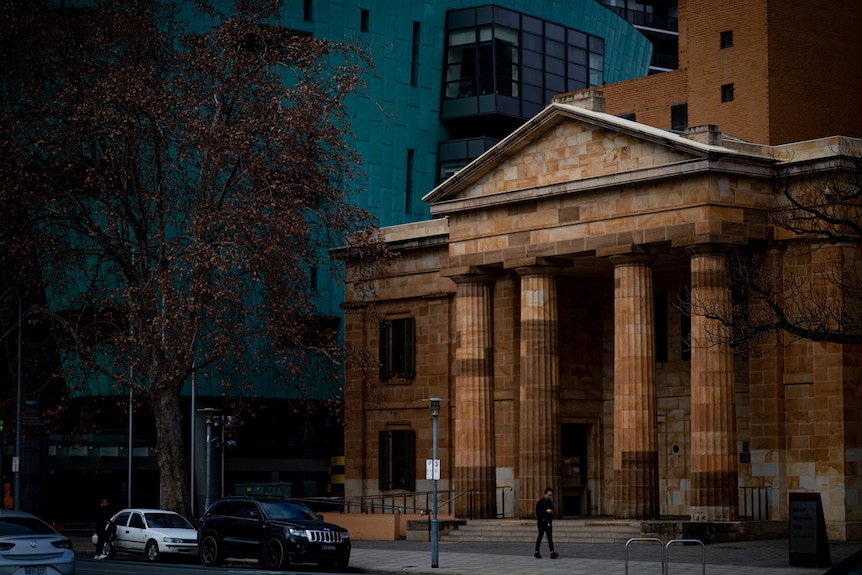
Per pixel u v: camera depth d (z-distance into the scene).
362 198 91.69
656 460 54.91
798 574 39.00
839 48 73.69
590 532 53.81
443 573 42.81
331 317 88.75
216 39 56.59
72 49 57.25
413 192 95.06
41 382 70.38
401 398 69.88
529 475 58.78
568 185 57.09
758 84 71.56
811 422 52.81
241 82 56.00
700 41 74.62
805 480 52.81
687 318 61.41
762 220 53.53
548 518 47.00
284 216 53.88
